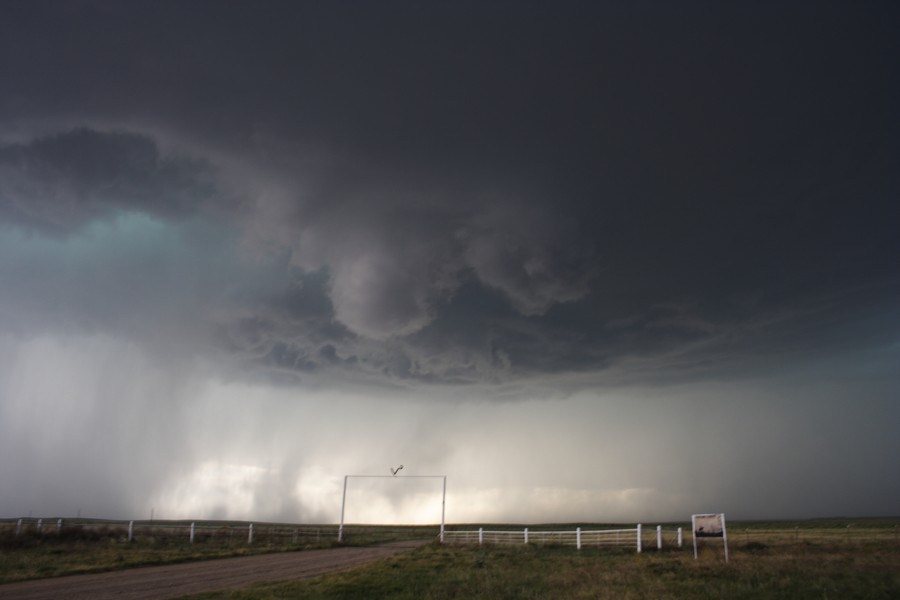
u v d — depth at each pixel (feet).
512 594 62.28
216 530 185.26
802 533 204.64
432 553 133.80
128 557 113.91
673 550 119.96
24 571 89.10
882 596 54.70
